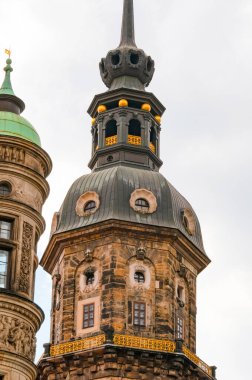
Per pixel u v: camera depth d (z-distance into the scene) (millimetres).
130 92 92000
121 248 81250
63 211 85062
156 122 92812
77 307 80312
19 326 43281
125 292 79562
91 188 84875
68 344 77562
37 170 47969
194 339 82125
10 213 45781
